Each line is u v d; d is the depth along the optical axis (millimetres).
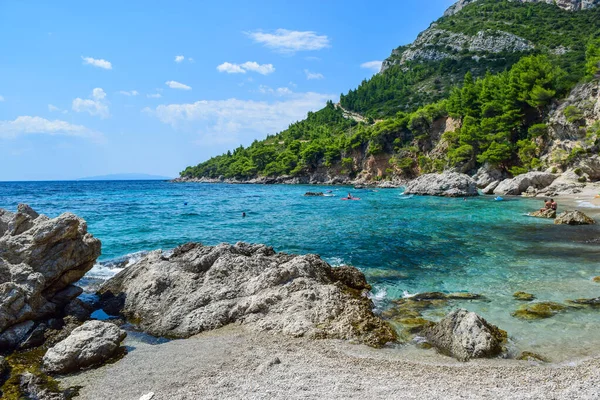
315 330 11469
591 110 70688
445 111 116375
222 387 8438
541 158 77938
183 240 28625
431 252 22922
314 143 162000
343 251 23656
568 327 11656
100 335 10547
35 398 8406
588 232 27844
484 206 47844
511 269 18719
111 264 20859
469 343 10141
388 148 131250
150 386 8719
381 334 11258
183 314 12758
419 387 8234
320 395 7914
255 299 12984
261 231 32250
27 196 89562
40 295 12781
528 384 8352
